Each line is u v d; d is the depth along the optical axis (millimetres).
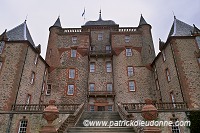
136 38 31031
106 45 32625
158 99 24766
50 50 29922
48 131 7488
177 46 20500
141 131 9422
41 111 17734
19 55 20516
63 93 26188
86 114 17953
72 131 11219
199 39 20750
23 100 19734
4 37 21297
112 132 11023
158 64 25344
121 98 25781
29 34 24953
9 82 19031
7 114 17578
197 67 19109
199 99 17484
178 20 24250
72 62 28766
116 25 34312
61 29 32625
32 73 22469
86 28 34500
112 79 28406
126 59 28672
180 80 18781
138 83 26703
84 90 26719
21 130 17203
